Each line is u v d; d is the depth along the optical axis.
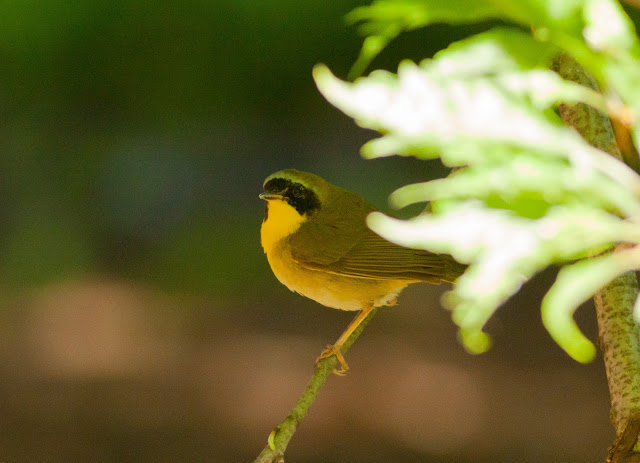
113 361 16.69
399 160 24.70
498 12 1.98
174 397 14.83
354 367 16.67
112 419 14.02
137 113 26.06
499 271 1.65
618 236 1.71
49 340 17.86
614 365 3.15
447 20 2.02
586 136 3.09
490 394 15.06
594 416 13.99
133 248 23.62
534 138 1.77
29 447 12.71
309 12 23.36
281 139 26.77
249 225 23.72
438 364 16.73
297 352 17.34
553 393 15.12
